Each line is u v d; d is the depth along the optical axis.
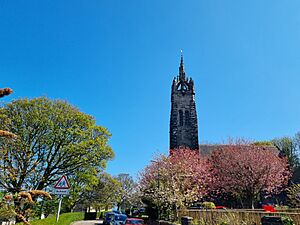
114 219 31.98
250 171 38.72
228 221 14.27
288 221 10.55
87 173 28.20
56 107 28.16
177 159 37.56
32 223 13.01
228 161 41.25
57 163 27.28
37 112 26.80
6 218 5.55
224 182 40.56
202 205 31.11
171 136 55.88
